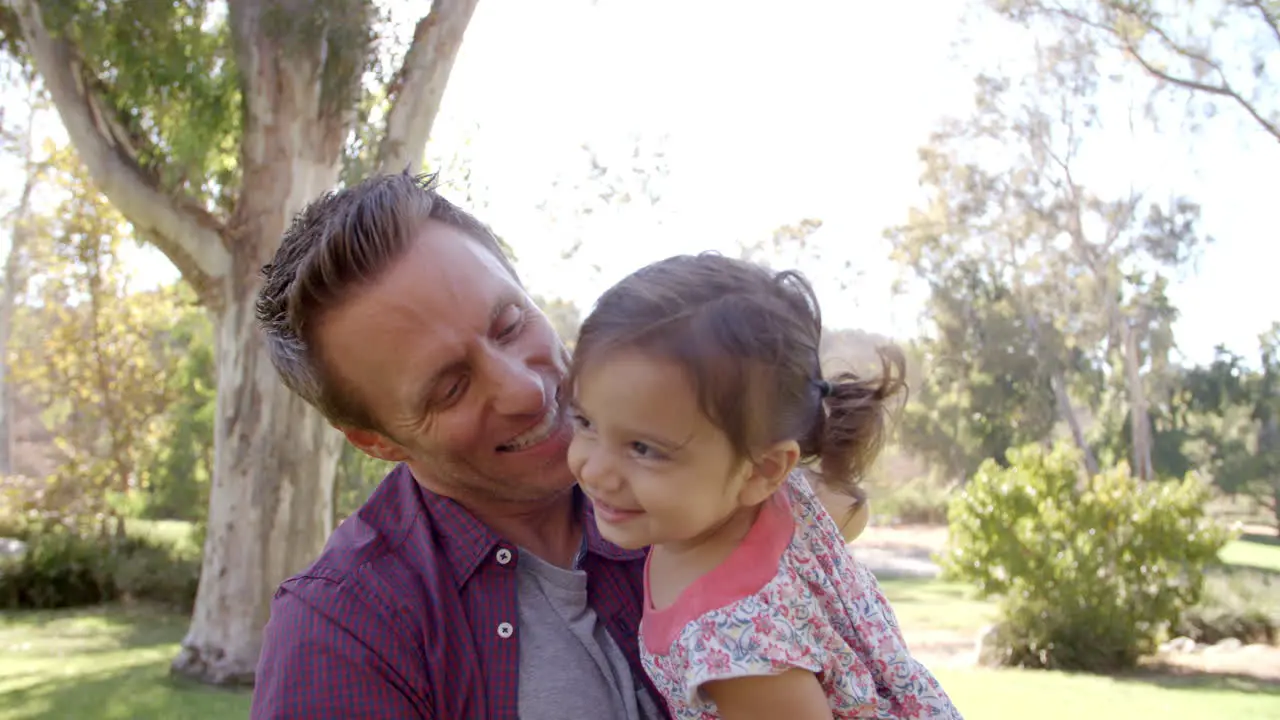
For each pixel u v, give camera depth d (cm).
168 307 1602
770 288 135
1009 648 1047
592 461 130
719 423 124
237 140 851
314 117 794
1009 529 1061
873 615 142
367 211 150
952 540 1102
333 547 162
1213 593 1236
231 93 807
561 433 160
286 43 766
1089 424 3272
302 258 152
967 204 2580
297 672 142
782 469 131
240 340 818
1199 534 1033
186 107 800
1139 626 1044
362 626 145
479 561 155
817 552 142
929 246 2700
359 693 140
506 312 157
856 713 134
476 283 154
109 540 1500
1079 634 1027
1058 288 2689
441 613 149
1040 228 2570
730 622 126
